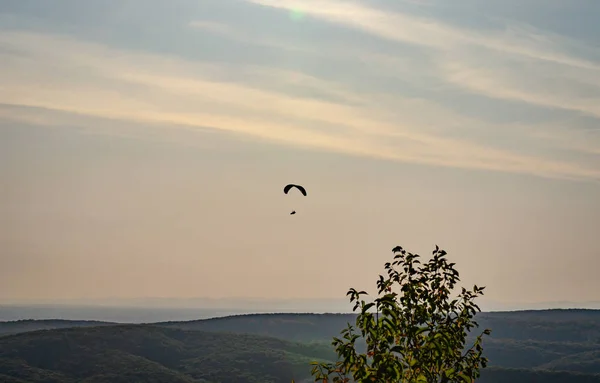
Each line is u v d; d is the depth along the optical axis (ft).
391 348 60.39
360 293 62.49
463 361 65.72
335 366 62.80
